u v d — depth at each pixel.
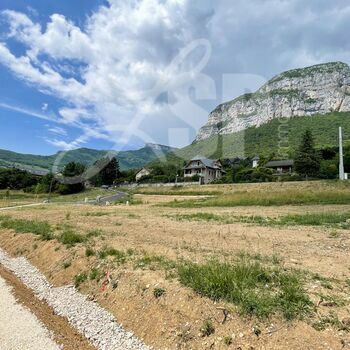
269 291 5.07
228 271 5.66
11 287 8.28
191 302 5.16
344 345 3.68
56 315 6.67
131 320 5.66
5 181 74.69
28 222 16.59
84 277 7.80
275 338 4.05
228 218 16.41
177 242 9.95
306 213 16.66
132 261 7.61
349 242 9.36
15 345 5.30
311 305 4.50
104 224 15.47
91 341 5.52
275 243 9.41
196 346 4.44
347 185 31.58
